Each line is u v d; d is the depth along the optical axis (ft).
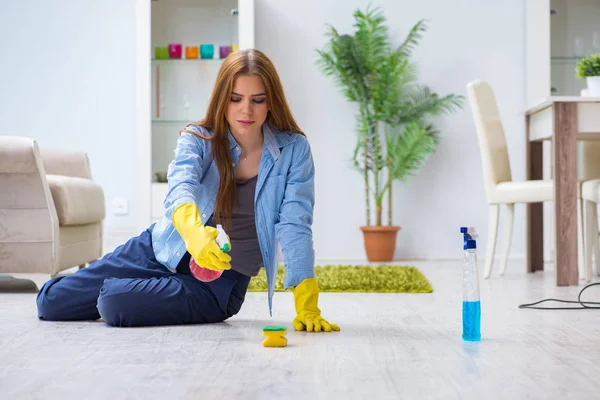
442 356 5.56
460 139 17.93
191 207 5.88
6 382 4.74
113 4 18.04
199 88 16.83
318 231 18.03
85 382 4.72
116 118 18.06
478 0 17.84
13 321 7.54
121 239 18.04
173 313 7.07
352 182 17.98
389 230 17.02
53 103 18.06
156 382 4.70
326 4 17.93
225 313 7.29
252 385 4.60
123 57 18.07
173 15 16.80
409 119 17.33
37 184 10.91
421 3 17.88
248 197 6.94
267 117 6.93
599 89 11.98
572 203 11.25
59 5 18.02
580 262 13.07
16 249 10.98
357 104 17.94
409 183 17.97
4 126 18.06
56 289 7.41
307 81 17.98
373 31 17.24
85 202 12.50
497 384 4.64
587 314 7.99
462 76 17.88
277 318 7.69
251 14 16.75
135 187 18.06
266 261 6.86
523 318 7.68
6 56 18.01
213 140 6.70
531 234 13.93
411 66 17.60
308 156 6.89
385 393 4.41
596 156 13.74
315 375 4.89
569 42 17.56
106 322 7.11
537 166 13.93
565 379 4.79
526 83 17.67
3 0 18.01
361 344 6.05
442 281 12.16
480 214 17.94
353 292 10.35
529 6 17.48
